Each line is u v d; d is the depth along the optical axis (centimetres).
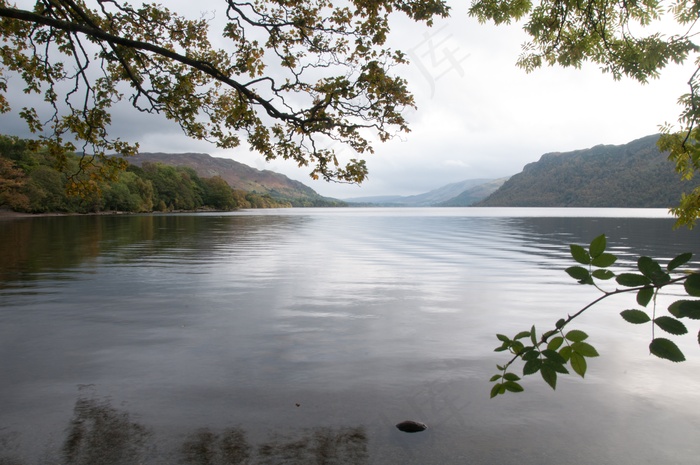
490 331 783
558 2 455
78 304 980
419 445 408
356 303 1005
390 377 568
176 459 383
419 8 604
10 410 472
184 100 777
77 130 764
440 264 1711
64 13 707
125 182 11506
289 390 526
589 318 873
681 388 539
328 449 400
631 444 412
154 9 782
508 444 411
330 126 632
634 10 425
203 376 567
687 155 383
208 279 1333
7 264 1638
